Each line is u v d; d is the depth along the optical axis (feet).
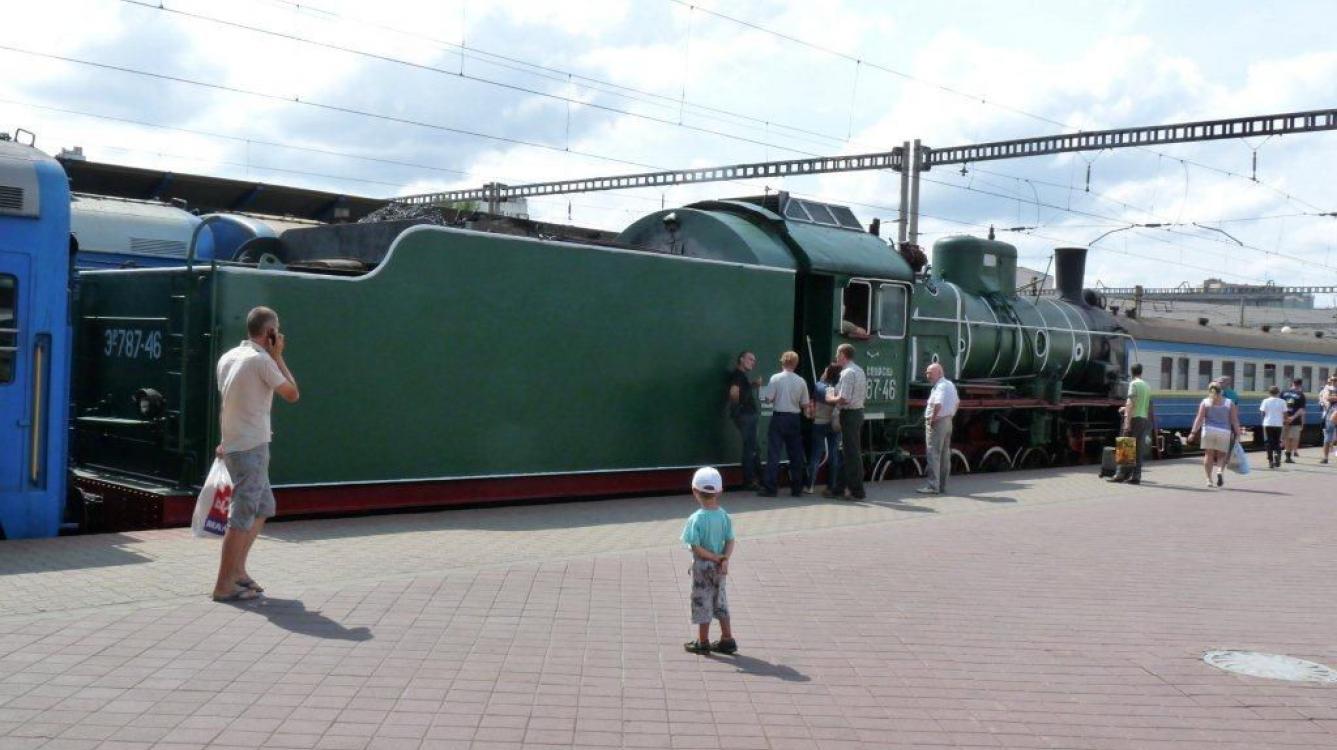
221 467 24.99
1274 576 33.91
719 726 18.25
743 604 26.94
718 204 54.08
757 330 49.29
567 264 42.16
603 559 30.89
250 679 19.16
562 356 42.16
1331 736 19.10
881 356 54.85
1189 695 21.18
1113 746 18.20
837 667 22.00
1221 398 61.87
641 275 44.65
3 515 29.96
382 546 31.42
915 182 92.94
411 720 17.66
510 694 19.22
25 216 30.27
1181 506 50.98
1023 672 22.26
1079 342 76.89
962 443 64.69
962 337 63.72
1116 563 34.86
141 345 37.19
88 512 37.78
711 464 47.85
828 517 41.78
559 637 22.93
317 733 16.87
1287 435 83.56
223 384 24.09
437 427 38.60
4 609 22.70
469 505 41.34
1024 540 38.58
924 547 36.06
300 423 35.32
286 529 33.71
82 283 40.32
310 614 23.52
